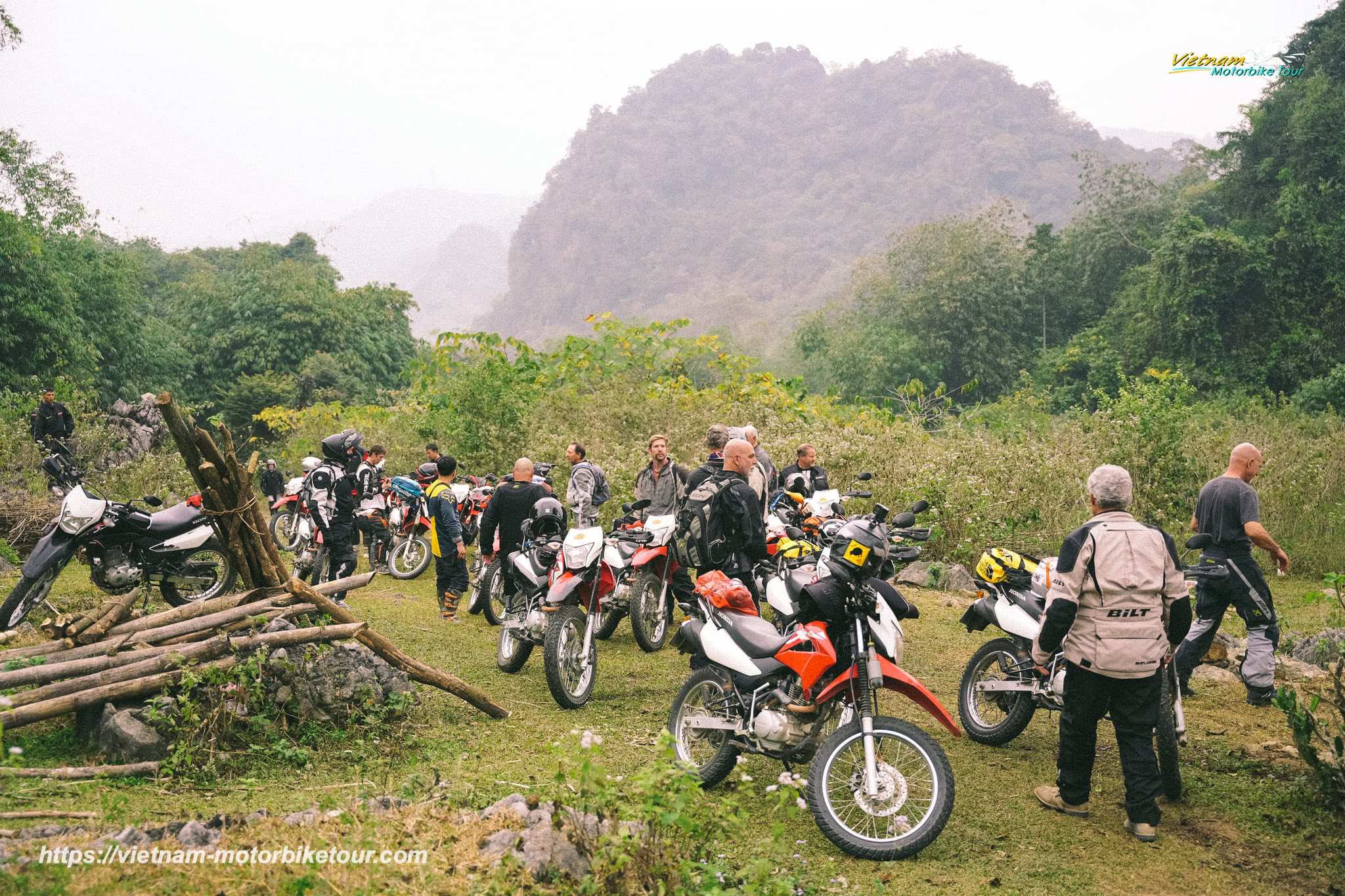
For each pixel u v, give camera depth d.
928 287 54.56
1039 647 4.82
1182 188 57.78
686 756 5.24
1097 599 4.71
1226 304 35.53
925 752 4.52
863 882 4.21
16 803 4.22
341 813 4.07
